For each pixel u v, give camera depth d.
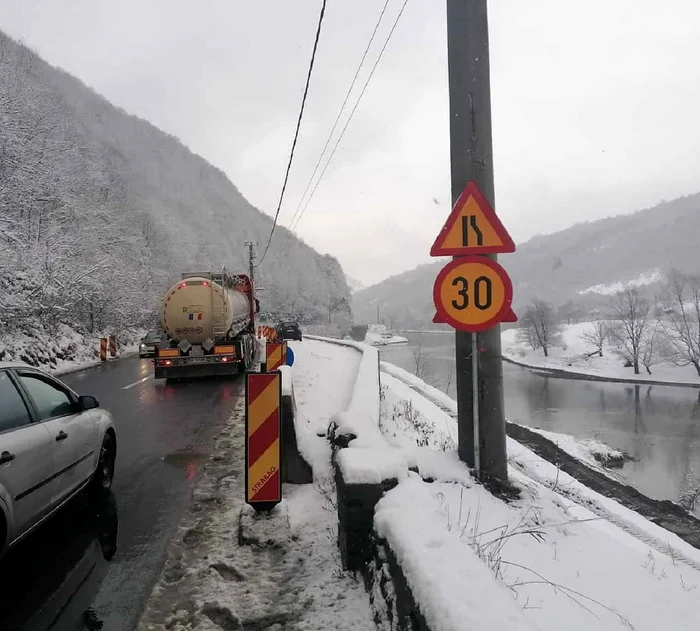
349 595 3.15
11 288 22.25
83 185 38.47
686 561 5.10
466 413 5.41
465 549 2.35
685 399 37.50
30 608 3.31
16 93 26.58
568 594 3.17
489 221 4.90
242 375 16.52
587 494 7.04
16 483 3.68
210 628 3.04
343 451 3.71
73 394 5.15
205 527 4.53
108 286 33.53
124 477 6.09
